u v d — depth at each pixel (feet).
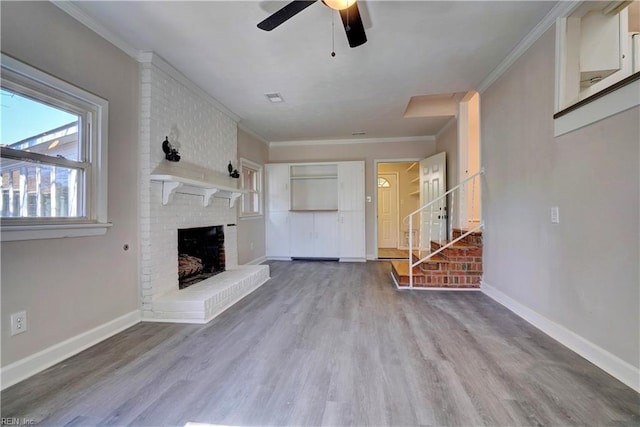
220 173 14.14
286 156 22.35
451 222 16.85
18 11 6.19
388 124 17.76
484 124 12.37
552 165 8.06
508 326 8.98
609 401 5.39
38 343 6.59
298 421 4.99
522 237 9.61
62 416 5.09
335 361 6.97
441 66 10.69
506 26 8.34
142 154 9.55
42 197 6.88
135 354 7.34
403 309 10.66
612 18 7.55
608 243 6.28
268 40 8.87
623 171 5.91
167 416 5.11
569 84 7.68
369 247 21.58
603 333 6.46
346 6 6.11
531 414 5.08
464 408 5.26
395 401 5.48
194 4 7.25
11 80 6.19
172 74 10.57
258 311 10.55
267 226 21.77
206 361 7.00
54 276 6.94
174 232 10.82
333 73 11.08
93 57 7.89
